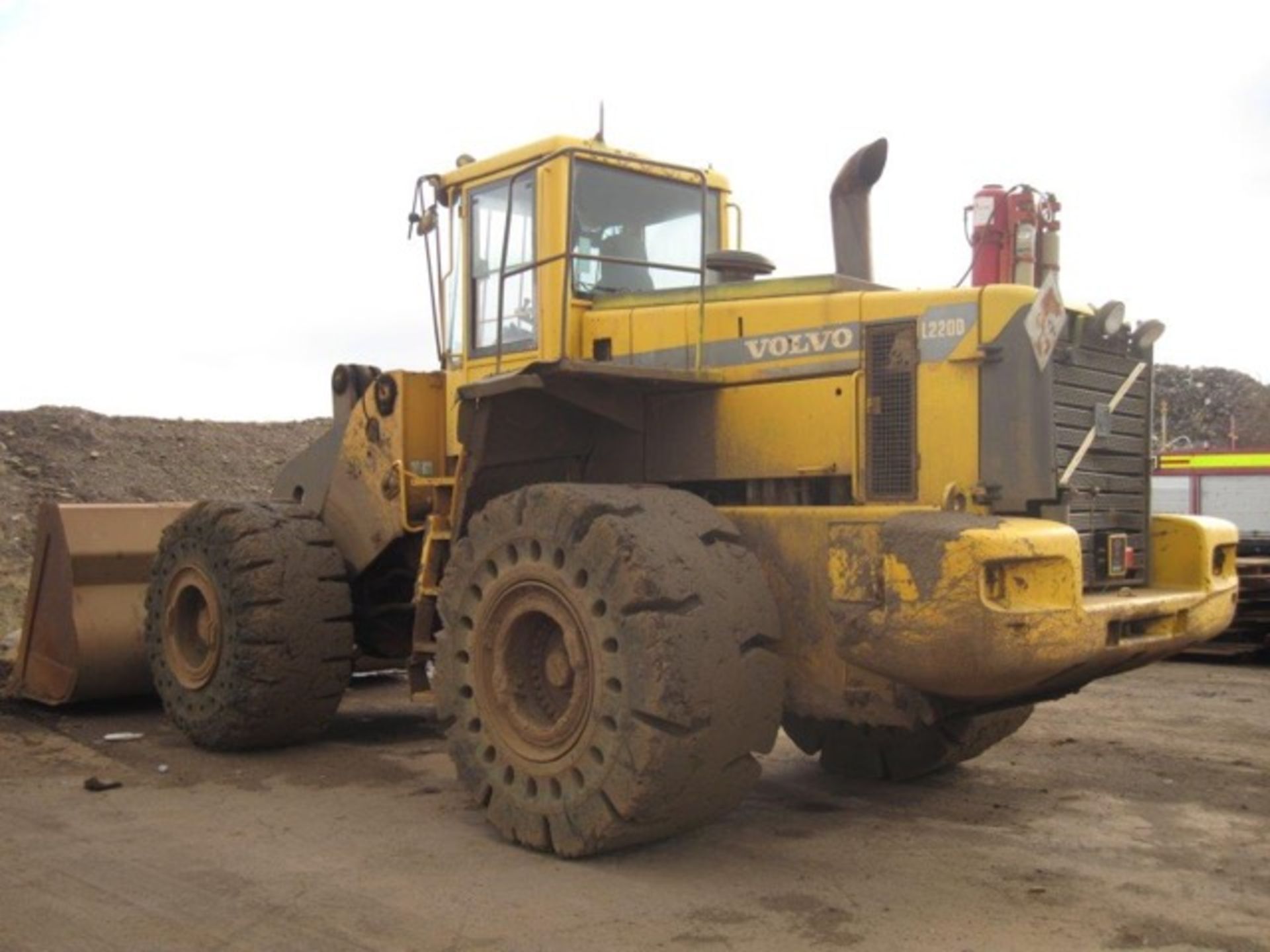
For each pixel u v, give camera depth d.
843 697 5.19
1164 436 21.09
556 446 6.48
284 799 6.21
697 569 5.00
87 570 8.38
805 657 5.30
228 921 4.46
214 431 24.06
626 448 6.45
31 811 5.96
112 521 8.56
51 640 8.48
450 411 7.32
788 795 6.37
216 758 7.16
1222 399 25.70
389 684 9.93
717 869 5.09
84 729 7.99
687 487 6.31
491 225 7.04
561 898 4.71
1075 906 4.66
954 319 5.31
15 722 8.18
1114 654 5.10
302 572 7.21
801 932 4.37
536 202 6.58
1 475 19.55
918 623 4.75
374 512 7.50
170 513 8.84
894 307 5.49
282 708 7.12
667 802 4.89
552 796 5.23
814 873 5.04
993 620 4.60
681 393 6.21
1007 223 5.84
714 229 7.41
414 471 7.35
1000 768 6.98
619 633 4.95
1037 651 4.68
